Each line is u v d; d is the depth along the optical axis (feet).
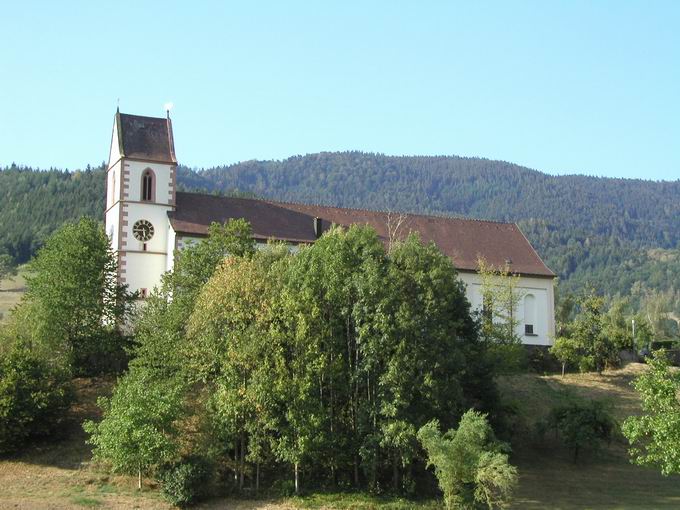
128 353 180.55
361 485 163.53
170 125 239.30
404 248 177.99
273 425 156.46
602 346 238.07
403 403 158.30
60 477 154.30
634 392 223.30
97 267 194.59
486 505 153.58
